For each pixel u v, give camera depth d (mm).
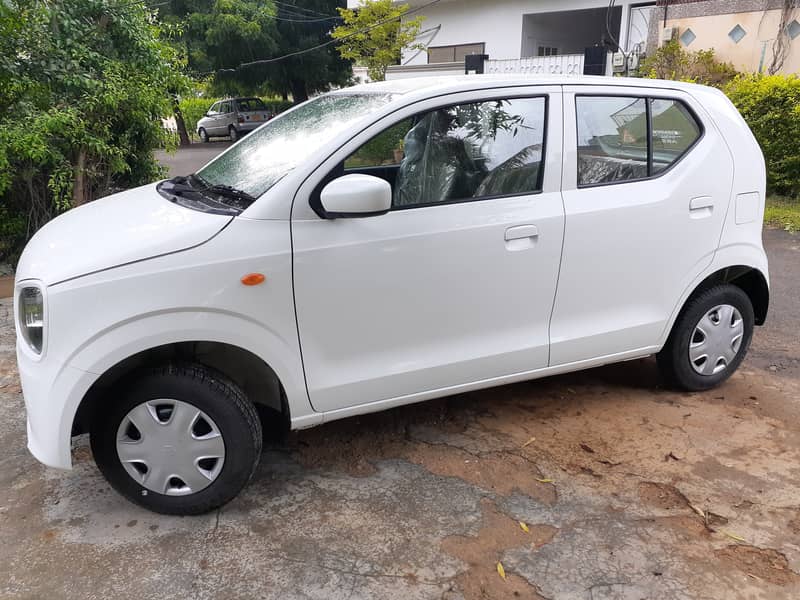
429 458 3238
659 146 3441
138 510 2832
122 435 2645
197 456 2672
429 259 2887
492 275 3037
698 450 3295
